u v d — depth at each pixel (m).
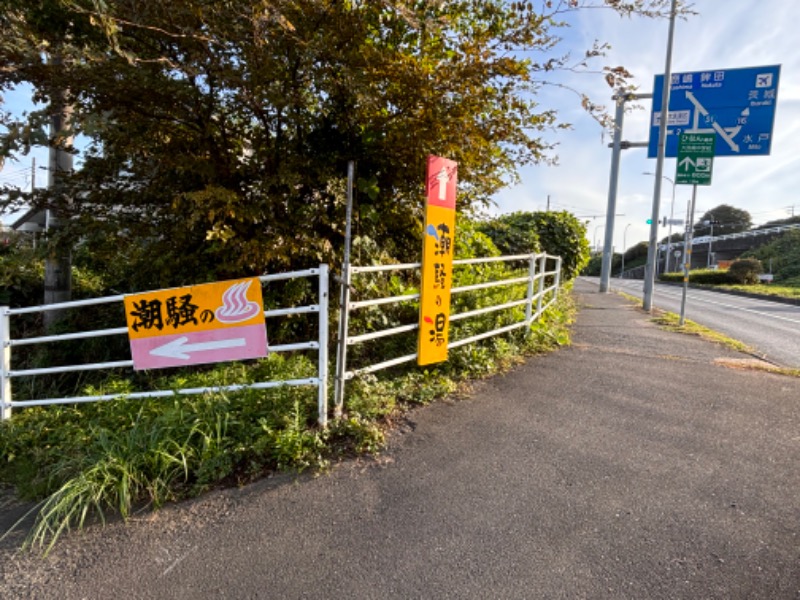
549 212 12.66
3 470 3.35
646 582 2.08
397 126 4.50
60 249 4.89
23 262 4.86
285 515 2.61
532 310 7.20
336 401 3.52
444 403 4.09
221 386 3.62
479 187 5.88
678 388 4.54
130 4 3.26
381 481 2.90
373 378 4.11
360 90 3.83
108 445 3.04
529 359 5.51
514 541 2.35
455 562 2.22
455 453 3.23
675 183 8.72
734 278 25.25
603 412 3.93
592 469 3.02
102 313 6.31
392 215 5.50
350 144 4.98
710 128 10.73
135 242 5.04
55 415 4.02
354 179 4.97
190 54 3.74
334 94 4.36
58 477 3.07
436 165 4.02
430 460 3.14
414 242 6.13
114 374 5.55
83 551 2.41
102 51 3.68
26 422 3.97
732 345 6.53
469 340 5.03
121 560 2.33
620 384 4.63
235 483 2.92
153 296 3.66
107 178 4.91
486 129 4.63
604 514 2.56
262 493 2.81
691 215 8.48
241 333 3.54
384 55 4.02
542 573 2.14
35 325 6.85
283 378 4.09
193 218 3.96
